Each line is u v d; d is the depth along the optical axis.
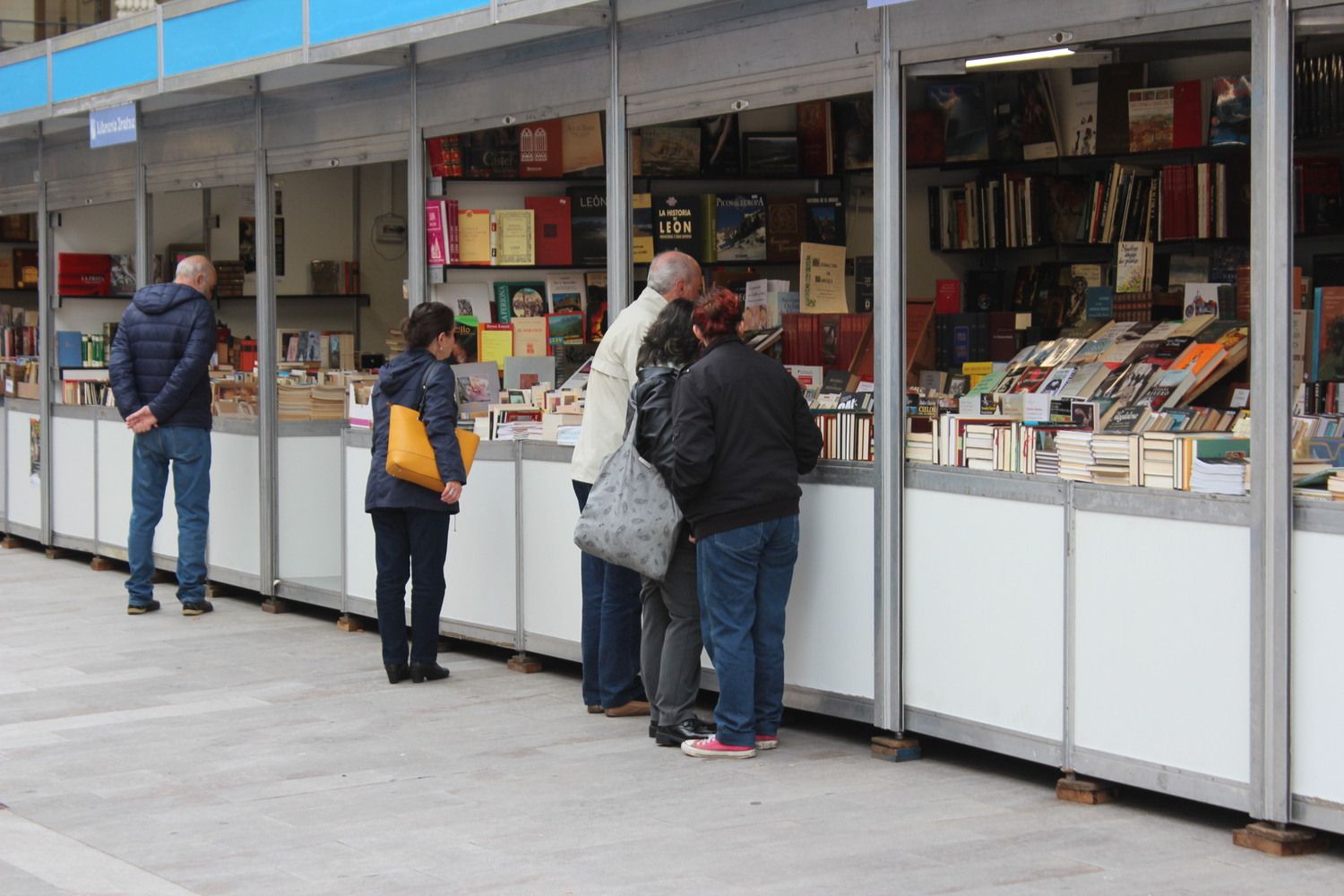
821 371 6.26
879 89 5.65
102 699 6.70
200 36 8.15
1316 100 4.85
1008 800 5.13
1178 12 4.79
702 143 6.72
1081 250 6.10
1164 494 4.80
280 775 5.48
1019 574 5.26
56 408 10.97
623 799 5.14
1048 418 5.39
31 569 10.64
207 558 9.33
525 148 7.50
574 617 7.01
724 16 6.27
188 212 9.91
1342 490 4.47
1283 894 4.18
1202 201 5.78
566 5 6.15
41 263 11.01
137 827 4.88
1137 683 4.91
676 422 5.50
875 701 5.73
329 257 9.27
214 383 9.33
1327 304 4.90
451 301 7.82
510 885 4.28
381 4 6.95
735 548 5.53
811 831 4.77
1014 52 5.29
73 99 9.48
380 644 7.96
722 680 5.64
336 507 8.77
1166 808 5.03
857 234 6.40
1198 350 5.31
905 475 5.65
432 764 5.62
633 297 6.84
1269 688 4.56
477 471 7.50
